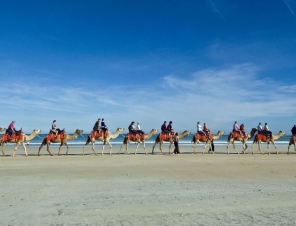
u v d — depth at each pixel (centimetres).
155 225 693
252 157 2377
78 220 730
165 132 2719
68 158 2239
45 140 2553
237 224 697
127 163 1902
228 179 1329
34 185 1168
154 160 2092
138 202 908
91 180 1284
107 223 707
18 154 2728
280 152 3097
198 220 729
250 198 963
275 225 688
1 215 770
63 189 1094
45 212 799
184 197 975
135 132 2705
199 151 3200
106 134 2577
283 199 950
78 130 2661
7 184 1186
